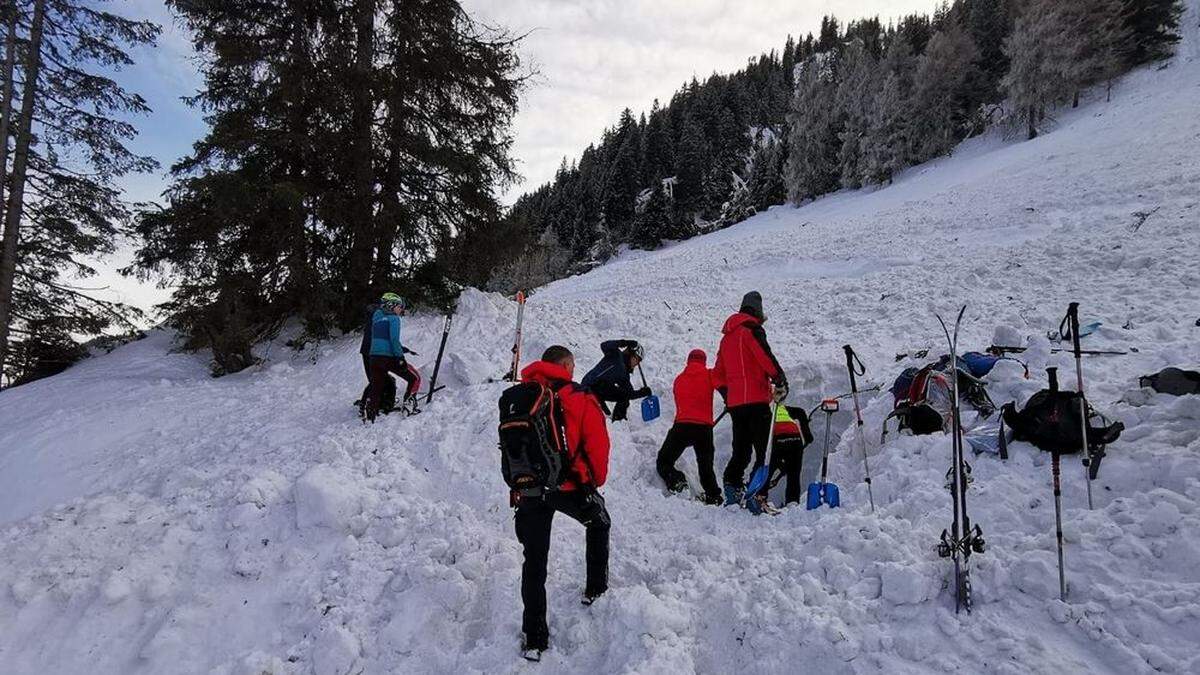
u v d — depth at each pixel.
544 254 14.82
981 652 3.10
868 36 82.38
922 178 38.06
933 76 42.50
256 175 11.49
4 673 3.94
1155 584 3.21
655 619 3.62
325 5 12.27
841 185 48.47
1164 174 17.67
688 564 4.35
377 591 4.30
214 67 12.12
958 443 3.66
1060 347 7.51
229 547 4.83
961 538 3.51
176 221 11.49
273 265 11.75
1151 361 6.51
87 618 4.24
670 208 59.31
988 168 30.28
